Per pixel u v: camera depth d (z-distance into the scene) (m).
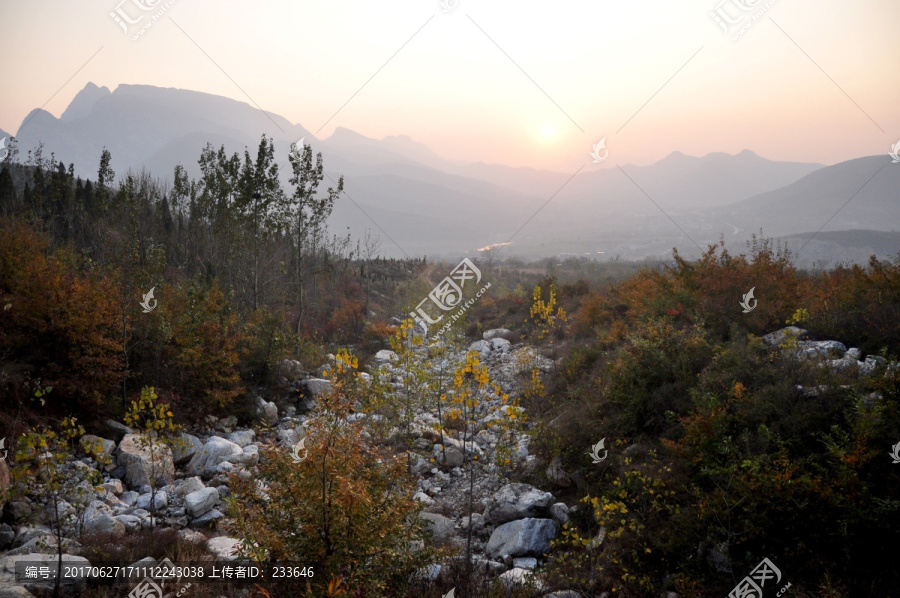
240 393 12.91
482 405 12.77
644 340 10.34
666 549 6.21
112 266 14.86
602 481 8.28
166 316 12.80
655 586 5.99
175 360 12.30
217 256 32.25
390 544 5.08
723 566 5.77
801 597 4.93
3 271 10.84
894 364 6.95
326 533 4.75
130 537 6.94
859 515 5.15
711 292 12.49
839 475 5.62
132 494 8.45
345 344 22.77
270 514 5.17
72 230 30.00
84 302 10.49
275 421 13.02
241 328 15.41
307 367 16.83
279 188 20.23
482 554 7.46
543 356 16.05
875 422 5.84
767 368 8.31
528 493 8.34
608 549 6.54
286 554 4.73
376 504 5.25
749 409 7.32
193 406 11.82
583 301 20.52
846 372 7.81
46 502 7.53
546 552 7.21
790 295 12.03
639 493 7.23
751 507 5.68
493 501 8.55
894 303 10.32
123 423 10.47
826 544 5.32
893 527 4.97
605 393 9.98
